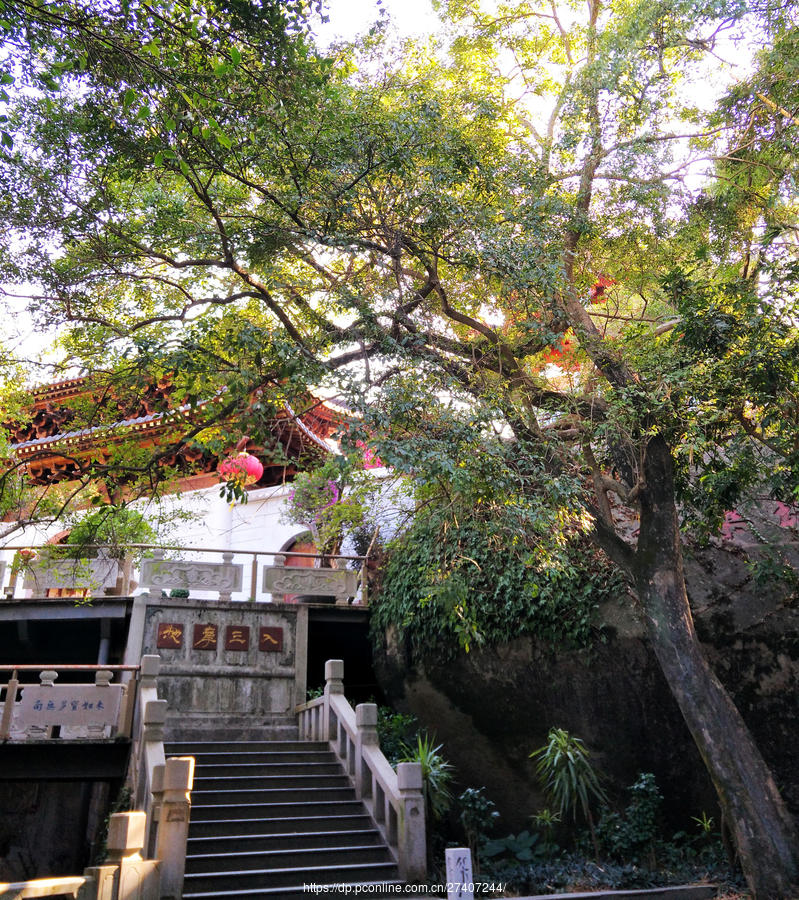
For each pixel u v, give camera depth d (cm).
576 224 928
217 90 672
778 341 803
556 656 1068
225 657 1209
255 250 845
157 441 905
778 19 884
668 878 828
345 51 888
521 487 761
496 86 1104
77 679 1380
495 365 929
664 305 1073
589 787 948
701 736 768
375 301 884
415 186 847
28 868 1259
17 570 1154
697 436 803
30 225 788
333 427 1502
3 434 1046
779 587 983
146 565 1234
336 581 1312
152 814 762
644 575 830
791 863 711
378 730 1120
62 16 592
